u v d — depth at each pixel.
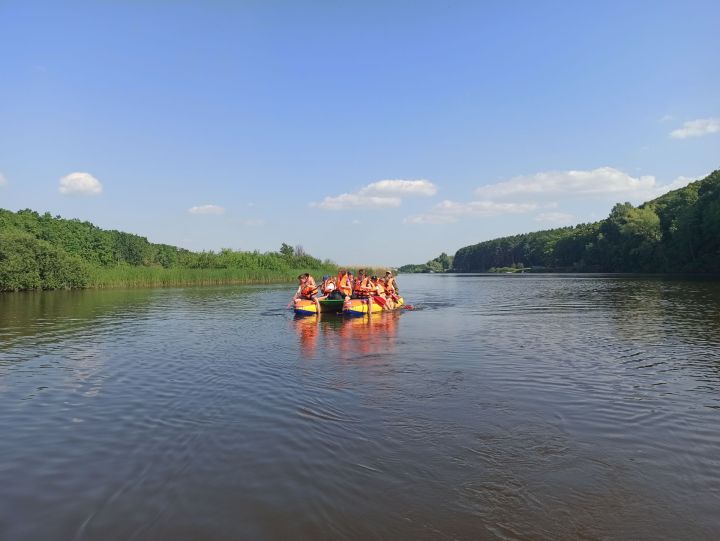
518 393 8.16
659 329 15.19
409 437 6.21
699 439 6.12
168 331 16.09
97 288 44.53
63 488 4.94
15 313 21.91
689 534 4.07
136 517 4.37
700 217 62.91
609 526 4.19
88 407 7.62
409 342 13.59
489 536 4.04
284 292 38.94
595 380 9.00
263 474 5.19
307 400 7.86
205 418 7.02
